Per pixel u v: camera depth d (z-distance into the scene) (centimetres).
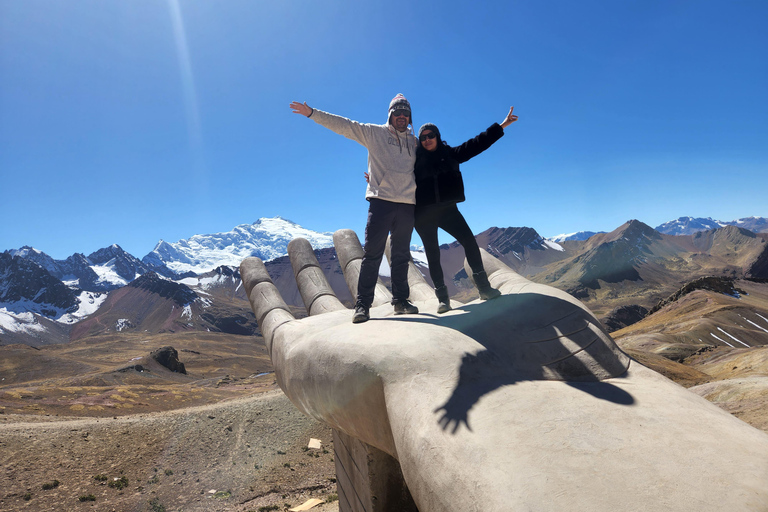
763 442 200
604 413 227
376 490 499
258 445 3269
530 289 397
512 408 240
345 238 764
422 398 269
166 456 3055
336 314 564
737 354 5288
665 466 185
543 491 183
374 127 405
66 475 2641
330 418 417
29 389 6019
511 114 388
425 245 442
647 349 7325
